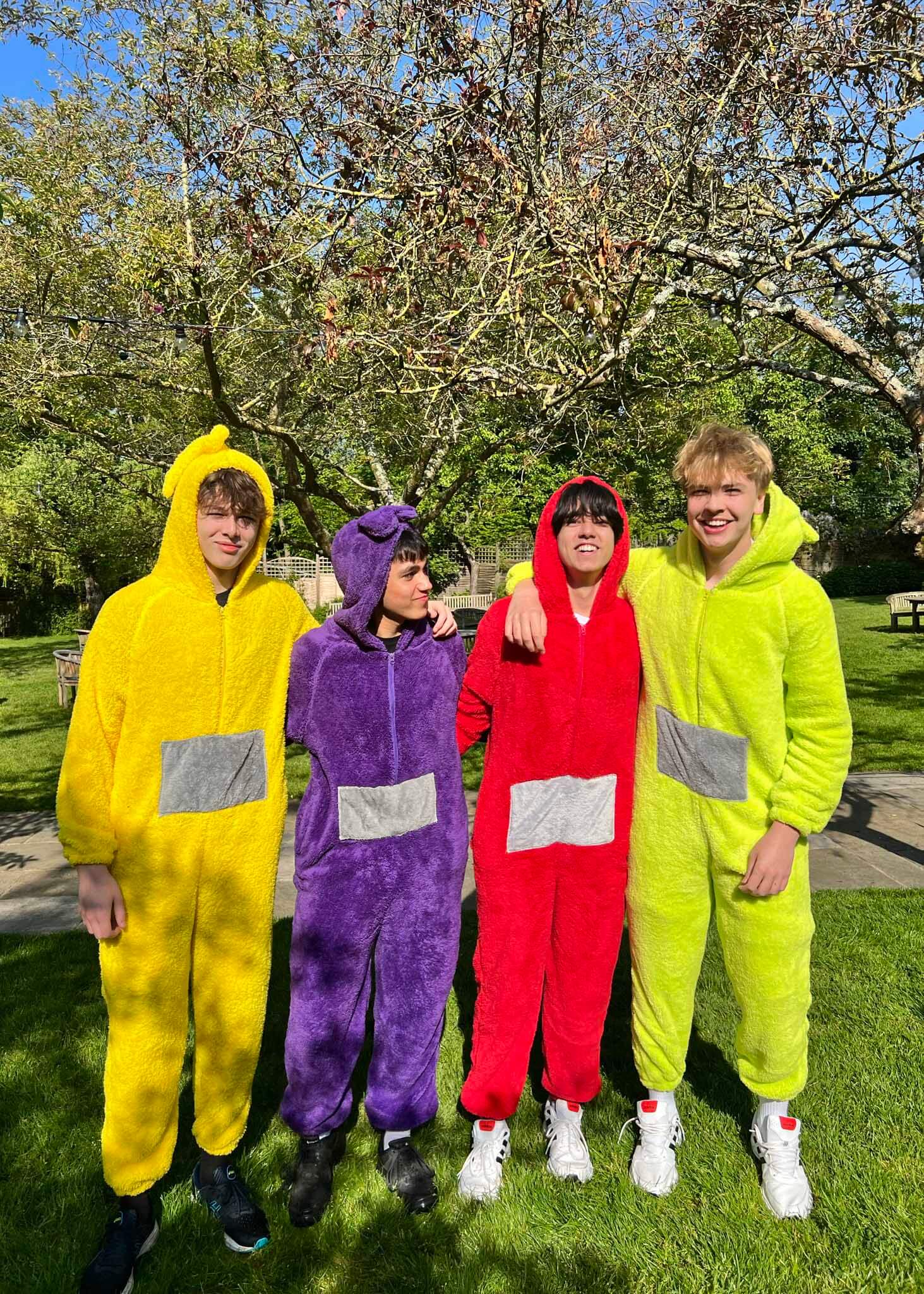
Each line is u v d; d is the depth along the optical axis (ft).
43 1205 6.45
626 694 6.24
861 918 11.87
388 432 25.12
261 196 16.49
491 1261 5.94
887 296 14.25
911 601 51.37
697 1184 6.63
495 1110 6.57
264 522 5.83
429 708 6.23
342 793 6.05
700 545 5.91
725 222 14.67
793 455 39.29
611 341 13.62
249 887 5.98
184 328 17.53
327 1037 6.21
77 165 20.44
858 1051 8.33
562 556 5.92
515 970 6.49
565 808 6.30
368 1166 6.92
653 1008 6.56
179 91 18.34
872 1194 6.44
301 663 6.05
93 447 33.91
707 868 6.32
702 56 13.92
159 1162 5.89
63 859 16.35
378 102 13.82
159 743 5.57
